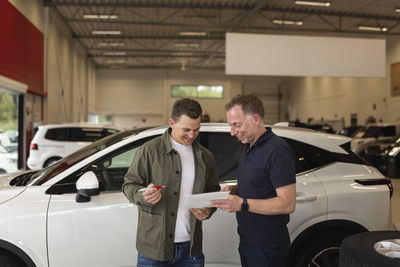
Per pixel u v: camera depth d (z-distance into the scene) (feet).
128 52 72.69
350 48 39.88
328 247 7.58
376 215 7.73
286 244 5.58
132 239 6.93
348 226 7.61
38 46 37.93
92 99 76.79
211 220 7.23
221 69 86.12
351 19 48.34
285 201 4.94
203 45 67.10
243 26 51.06
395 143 29.43
